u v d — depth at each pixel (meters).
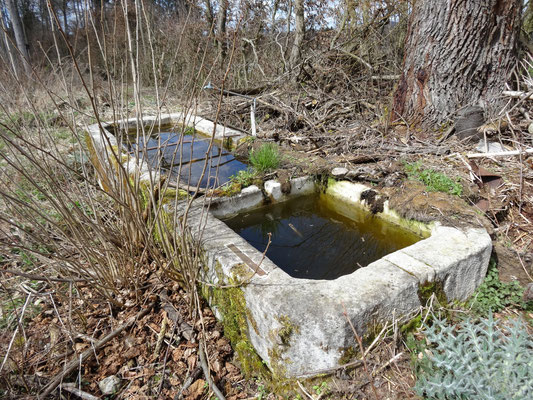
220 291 2.06
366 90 5.29
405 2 5.79
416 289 1.81
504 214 2.54
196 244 2.17
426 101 3.87
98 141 4.06
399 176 2.91
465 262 1.98
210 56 7.51
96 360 2.09
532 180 2.78
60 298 2.53
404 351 1.77
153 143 4.60
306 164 3.36
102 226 2.38
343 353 1.66
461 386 1.51
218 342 2.15
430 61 3.76
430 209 2.46
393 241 2.69
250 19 8.30
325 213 3.22
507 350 1.57
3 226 3.07
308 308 1.62
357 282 1.78
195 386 1.90
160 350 2.14
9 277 2.62
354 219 2.98
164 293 2.49
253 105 5.13
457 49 3.59
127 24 2.00
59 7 12.17
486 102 3.65
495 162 3.07
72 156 4.46
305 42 7.26
